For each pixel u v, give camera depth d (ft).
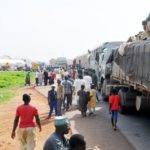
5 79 170.60
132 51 52.70
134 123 55.01
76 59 237.25
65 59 284.82
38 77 135.33
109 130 49.52
